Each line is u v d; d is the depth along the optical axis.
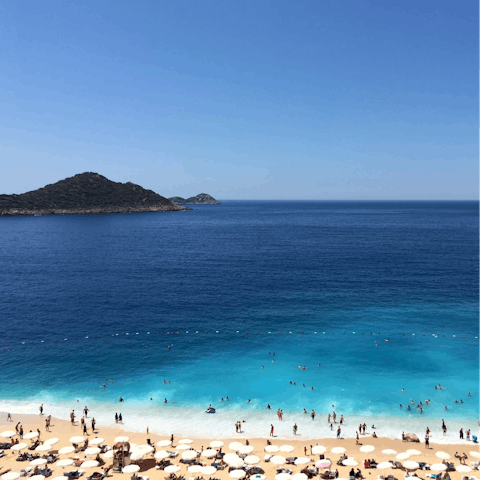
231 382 43.66
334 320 62.28
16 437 34.69
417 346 51.62
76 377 45.16
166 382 43.88
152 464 31.47
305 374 45.00
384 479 28.42
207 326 60.84
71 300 75.62
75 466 30.73
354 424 36.06
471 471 27.81
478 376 43.66
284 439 34.28
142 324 62.00
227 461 29.75
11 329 60.00
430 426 35.50
